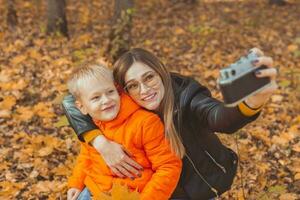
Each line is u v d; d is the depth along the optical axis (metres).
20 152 4.70
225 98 1.94
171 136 2.49
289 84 6.73
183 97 2.52
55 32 9.20
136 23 11.16
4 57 7.59
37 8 11.79
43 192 4.10
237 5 14.05
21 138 5.02
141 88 2.53
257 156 4.71
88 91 2.53
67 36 9.32
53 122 5.37
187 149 2.59
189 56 8.28
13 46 8.17
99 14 11.91
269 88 1.98
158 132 2.50
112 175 2.66
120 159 2.54
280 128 5.44
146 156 2.56
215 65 7.86
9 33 9.27
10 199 4.00
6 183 4.14
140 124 2.50
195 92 2.52
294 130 5.31
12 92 6.09
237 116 2.19
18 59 7.32
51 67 7.10
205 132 2.58
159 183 2.47
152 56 2.59
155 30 10.48
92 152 2.70
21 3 12.24
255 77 1.94
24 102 5.94
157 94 2.54
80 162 2.87
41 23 10.11
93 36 9.39
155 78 2.54
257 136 5.09
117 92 2.56
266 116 5.70
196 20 11.83
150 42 9.12
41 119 5.42
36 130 5.20
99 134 2.62
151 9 12.91
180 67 7.68
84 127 2.64
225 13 12.84
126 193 2.33
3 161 4.56
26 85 6.35
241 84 1.92
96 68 2.56
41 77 6.69
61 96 4.18
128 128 2.53
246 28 10.99
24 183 4.18
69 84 2.62
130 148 2.54
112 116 2.54
